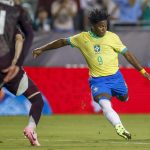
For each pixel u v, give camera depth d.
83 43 32.62
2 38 27.83
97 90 31.95
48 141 32.47
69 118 49.91
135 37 53.78
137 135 36.28
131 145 29.66
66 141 32.47
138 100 53.25
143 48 53.62
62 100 53.91
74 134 37.19
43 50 33.44
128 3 62.66
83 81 53.62
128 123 45.34
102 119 48.97
